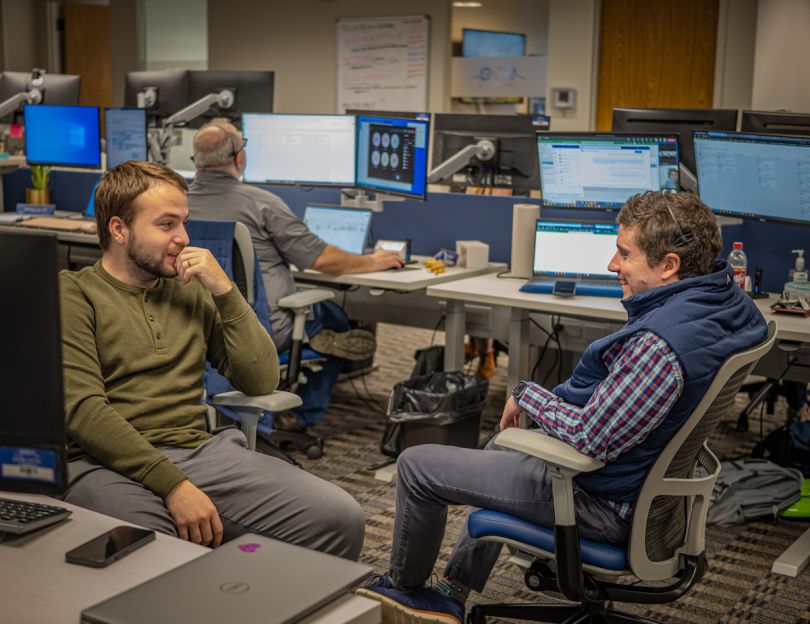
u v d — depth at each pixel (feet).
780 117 11.74
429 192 13.53
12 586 3.95
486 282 11.65
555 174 11.76
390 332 19.98
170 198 6.44
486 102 25.53
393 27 25.79
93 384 6.14
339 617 3.75
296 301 11.13
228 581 3.84
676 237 6.08
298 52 27.73
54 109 16.25
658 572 6.29
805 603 8.39
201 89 16.67
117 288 6.47
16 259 4.07
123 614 3.56
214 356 7.03
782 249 11.39
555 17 23.70
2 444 4.21
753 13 21.09
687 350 5.74
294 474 6.38
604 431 5.85
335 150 13.89
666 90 22.75
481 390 11.44
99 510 5.88
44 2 33.12
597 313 10.09
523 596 8.36
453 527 9.82
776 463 11.38
